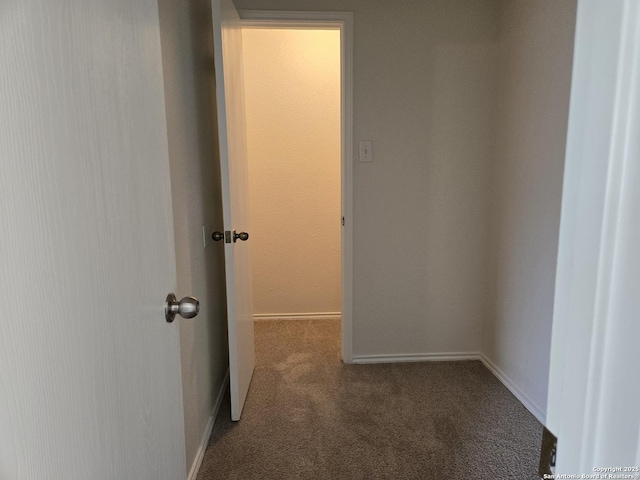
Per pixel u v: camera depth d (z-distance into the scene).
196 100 1.86
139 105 0.81
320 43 3.19
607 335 0.41
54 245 0.51
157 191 0.92
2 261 0.42
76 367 0.55
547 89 1.95
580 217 0.43
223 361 2.41
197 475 1.67
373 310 2.67
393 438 1.90
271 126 3.28
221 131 1.84
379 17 2.40
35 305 0.47
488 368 2.60
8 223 0.43
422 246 2.62
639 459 0.39
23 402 0.44
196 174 1.83
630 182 0.38
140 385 0.78
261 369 2.60
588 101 0.42
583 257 0.43
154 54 0.92
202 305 1.90
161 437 0.90
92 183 0.61
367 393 2.30
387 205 2.57
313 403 2.21
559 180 1.87
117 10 0.71
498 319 2.47
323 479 1.65
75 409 0.54
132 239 0.76
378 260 2.62
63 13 0.54
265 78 3.22
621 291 0.39
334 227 3.42
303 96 3.25
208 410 1.97
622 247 0.39
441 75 2.46
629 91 0.37
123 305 0.71
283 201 3.37
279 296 3.49
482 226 2.61
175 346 1.02
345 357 2.68
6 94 0.42
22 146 0.45
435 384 2.40
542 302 2.01
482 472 1.68
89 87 0.60
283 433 1.95
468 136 2.53
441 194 2.57
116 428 0.67
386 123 2.49
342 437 1.91
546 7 1.94
